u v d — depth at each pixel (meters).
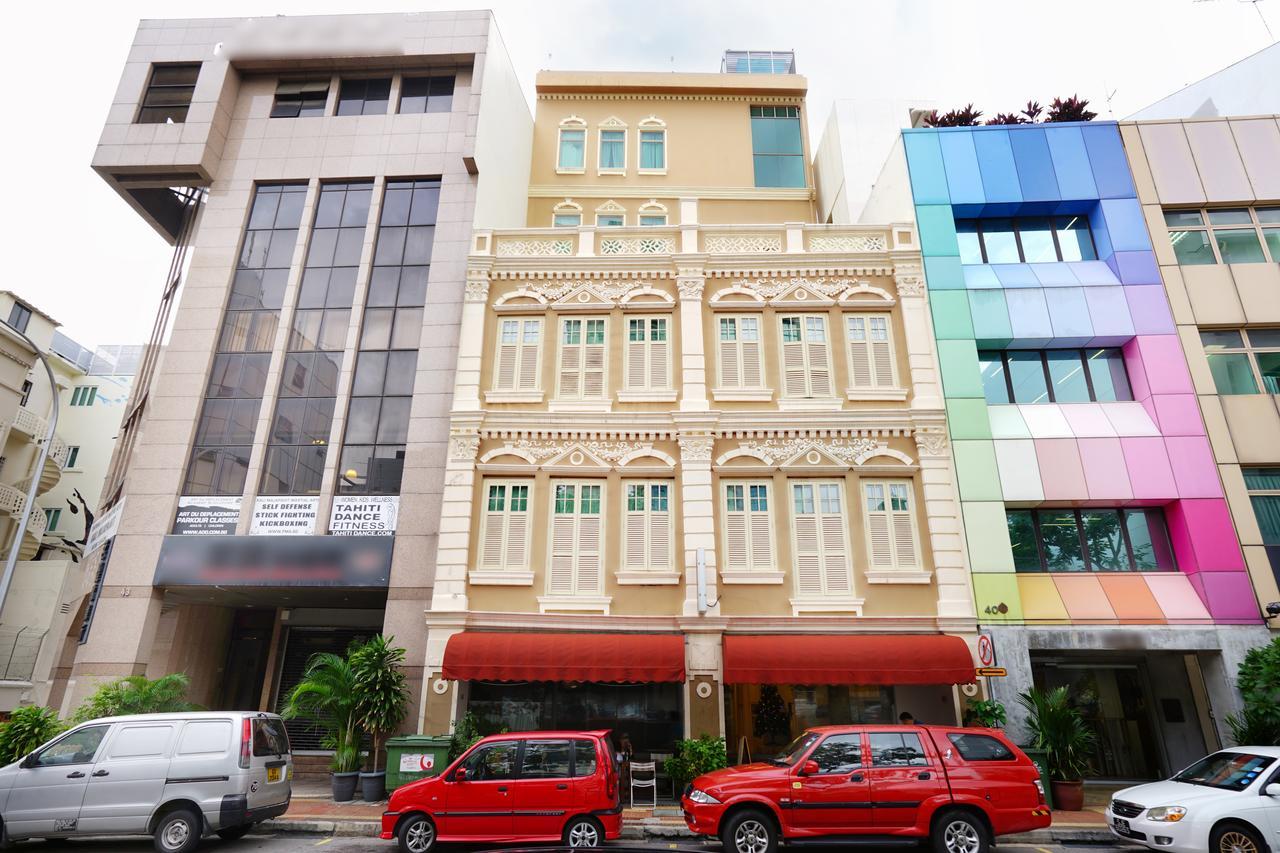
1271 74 20.81
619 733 15.13
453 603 14.89
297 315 18.67
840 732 9.77
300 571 16.03
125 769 10.00
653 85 24.73
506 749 10.20
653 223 23.27
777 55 28.69
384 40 20.72
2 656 23.70
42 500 31.70
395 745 12.80
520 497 15.93
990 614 14.28
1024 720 13.59
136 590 16.09
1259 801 8.98
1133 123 17.84
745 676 13.55
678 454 16.00
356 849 10.21
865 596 14.81
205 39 20.98
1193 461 15.14
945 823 9.08
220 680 19.52
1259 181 17.12
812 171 26.08
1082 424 15.73
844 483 15.70
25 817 9.73
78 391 33.72
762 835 9.26
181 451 17.30
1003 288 16.70
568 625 14.70
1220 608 14.05
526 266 17.78
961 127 18.08
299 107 21.06
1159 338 16.11
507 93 21.97
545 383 16.81
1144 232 16.92
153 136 19.69
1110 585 14.73
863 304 17.02
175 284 20.56
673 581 15.02
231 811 9.76
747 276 17.50
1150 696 15.66
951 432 15.62
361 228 19.47
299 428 17.64
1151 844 9.28
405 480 16.64
